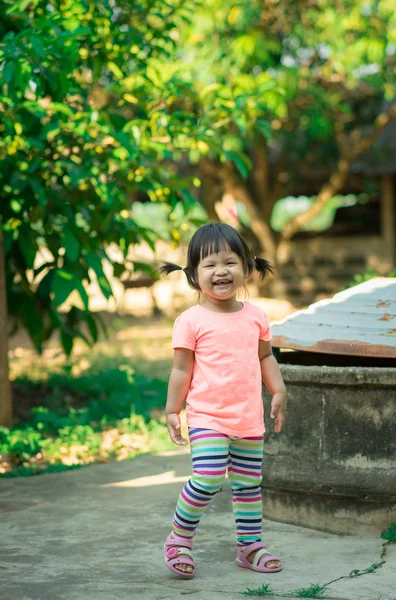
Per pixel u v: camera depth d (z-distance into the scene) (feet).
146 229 24.25
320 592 10.24
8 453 18.94
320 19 40.14
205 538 12.77
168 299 63.05
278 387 11.55
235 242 11.13
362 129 54.34
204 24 38.19
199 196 55.88
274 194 53.67
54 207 22.34
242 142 42.78
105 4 20.90
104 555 12.04
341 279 62.44
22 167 21.42
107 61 21.68
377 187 61.87
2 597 10.29
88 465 18.47
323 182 62.08
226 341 11.04
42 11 21.18
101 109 21.76
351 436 12.61
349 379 12.46
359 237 62.28
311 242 63.16
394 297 13.98
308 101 43.93
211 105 22.18
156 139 21.17
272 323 14.49
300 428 13.03
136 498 15.35
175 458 18.80
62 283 21.29
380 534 12.48
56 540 12.82
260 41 37.93
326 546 12.16
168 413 11.18
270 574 11.07
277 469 13.26
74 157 22.41
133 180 21.90
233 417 10.94
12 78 17.76
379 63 38.24
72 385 27.17
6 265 23.44
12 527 13.58
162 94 21.53
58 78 18.85
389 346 12.64
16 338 45.19
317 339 13.39
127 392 25.96
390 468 12.42
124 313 57.31
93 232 24.23
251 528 11.41
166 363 34.76
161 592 10.41
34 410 23.52
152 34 23.02
